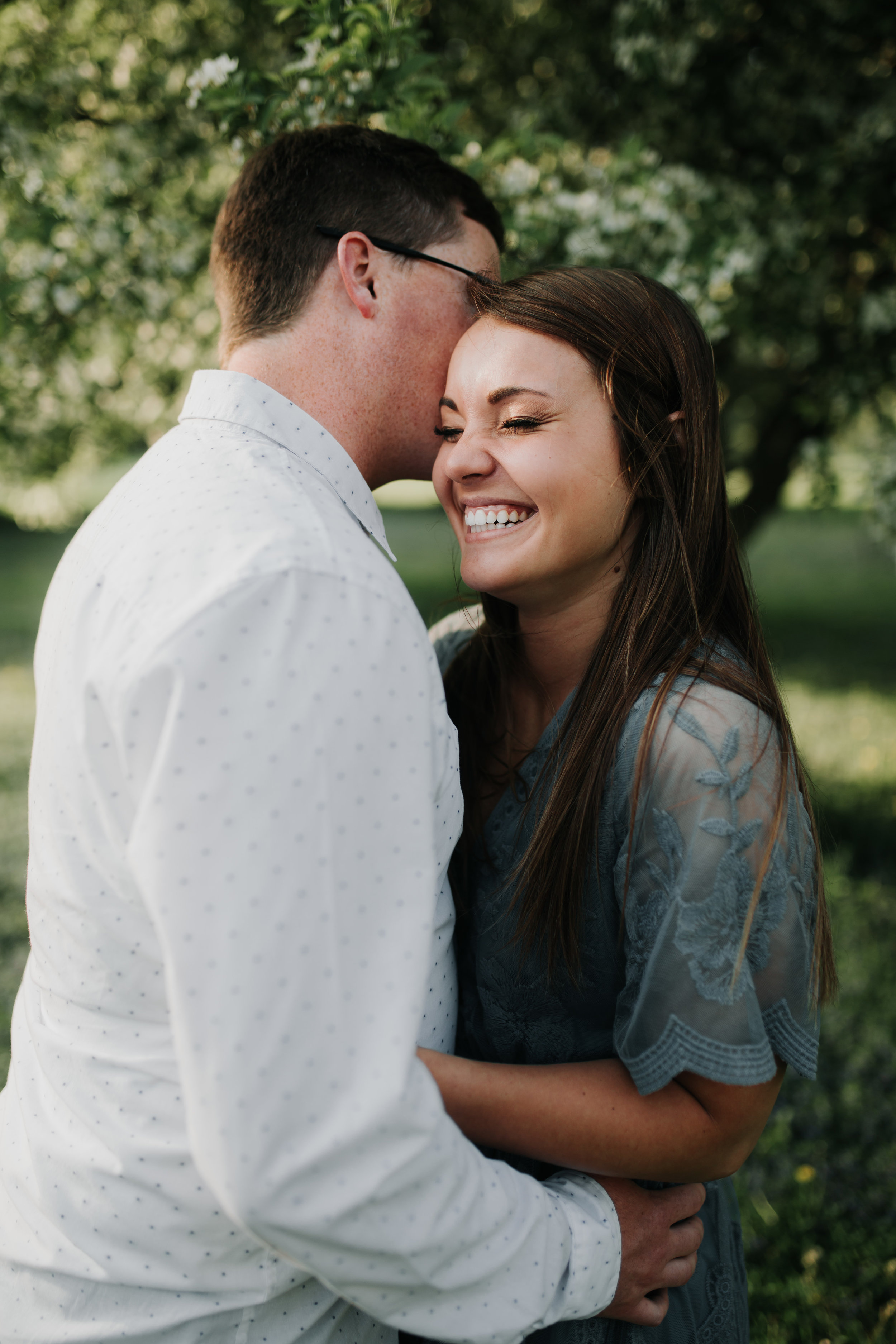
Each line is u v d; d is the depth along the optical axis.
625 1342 1.12
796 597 12.19
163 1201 0.92
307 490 1.00
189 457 1.02
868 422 5.41
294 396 1.22
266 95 1.95
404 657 0.87
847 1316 2.08
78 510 5.78
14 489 5.21
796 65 4.06
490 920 1.23
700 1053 0.95
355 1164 0.77
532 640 1.25
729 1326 1.27
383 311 1.26
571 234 2.51
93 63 3.17
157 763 0.78
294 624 0.82
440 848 1.06
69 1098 0.98
